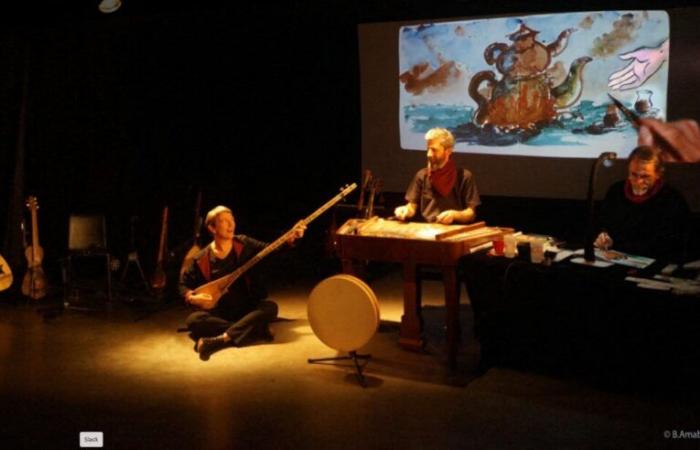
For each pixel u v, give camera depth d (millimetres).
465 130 6523
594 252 4254
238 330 4887
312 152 7438
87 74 7156
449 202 4922
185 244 6727
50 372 4484
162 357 4738
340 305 4316
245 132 7566
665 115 5777
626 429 3582
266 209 7781
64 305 5965
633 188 4445
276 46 7262
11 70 6812
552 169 6246
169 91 7441
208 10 6297
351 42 7039
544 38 6086
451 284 4379
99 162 7324
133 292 6477
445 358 4613
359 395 4055
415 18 6566
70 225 6219
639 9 5750
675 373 3840
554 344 4168
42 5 6422
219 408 3900
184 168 7609
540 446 3412
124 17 6488
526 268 4090
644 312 3801
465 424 3660
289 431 3602
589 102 6016
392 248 4543
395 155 6871
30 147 7059
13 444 3492
